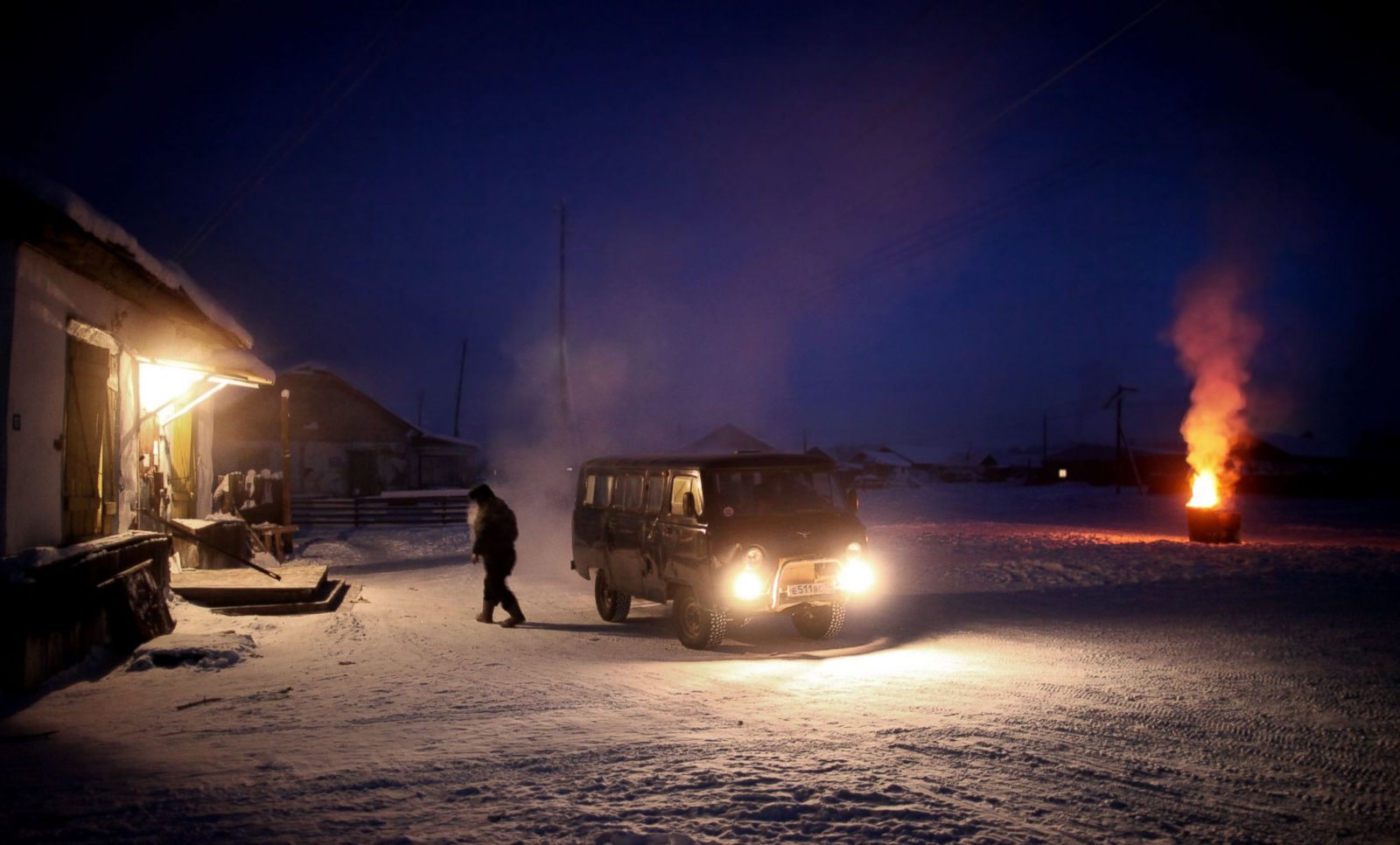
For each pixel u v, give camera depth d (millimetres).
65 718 6328
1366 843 4289
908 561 21156
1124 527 32219
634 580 12242
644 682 7855
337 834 4000
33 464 8227
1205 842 4230
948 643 10648
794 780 4816
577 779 4836
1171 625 11797
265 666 8625
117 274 9594
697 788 4680
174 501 14844
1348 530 29953
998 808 4535
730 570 10156
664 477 11633
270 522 24000
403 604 14766
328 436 42719
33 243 8039
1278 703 7191
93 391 9852
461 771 4973
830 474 11391
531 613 14203
